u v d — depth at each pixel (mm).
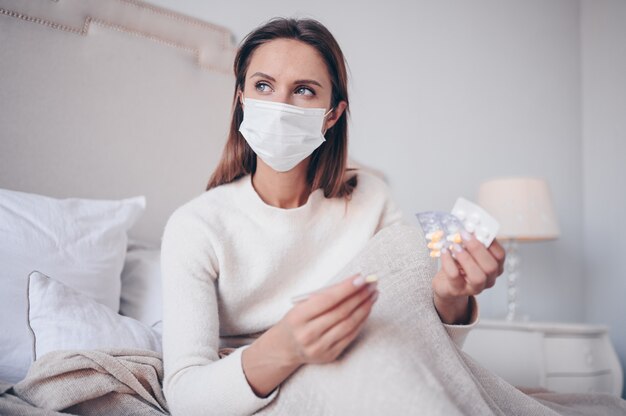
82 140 1624
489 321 2008
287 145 1042
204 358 825
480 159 2734
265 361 696
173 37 1860
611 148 2863
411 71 2590
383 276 834
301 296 694
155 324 1257
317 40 1082
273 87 1077
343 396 662
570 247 2914
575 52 3135
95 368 827
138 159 1730
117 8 1739
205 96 1909
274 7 2205
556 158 2961
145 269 1439
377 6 2523
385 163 2457
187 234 1019
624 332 2686
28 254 1180
